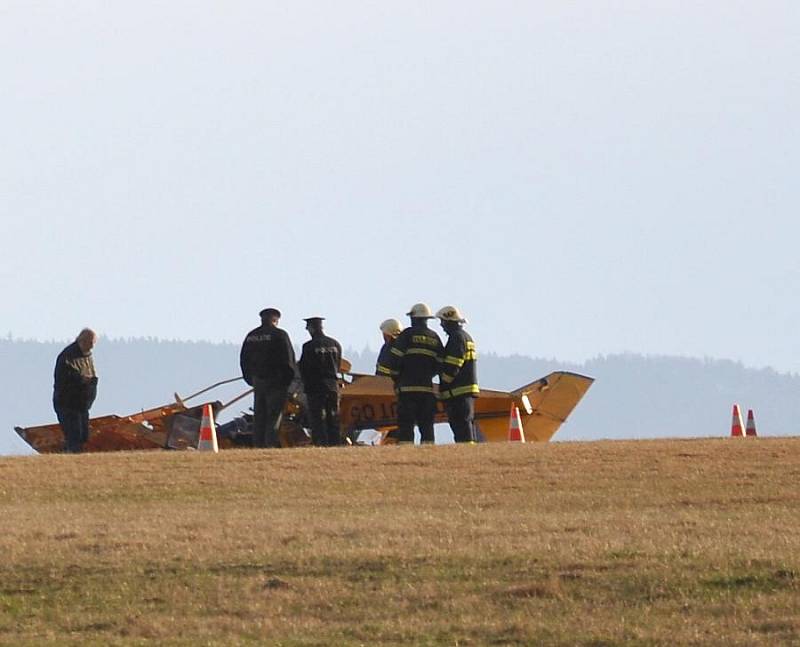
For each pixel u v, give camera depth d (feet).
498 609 178.81
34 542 209.15
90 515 235.20
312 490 262.47
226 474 278.87
